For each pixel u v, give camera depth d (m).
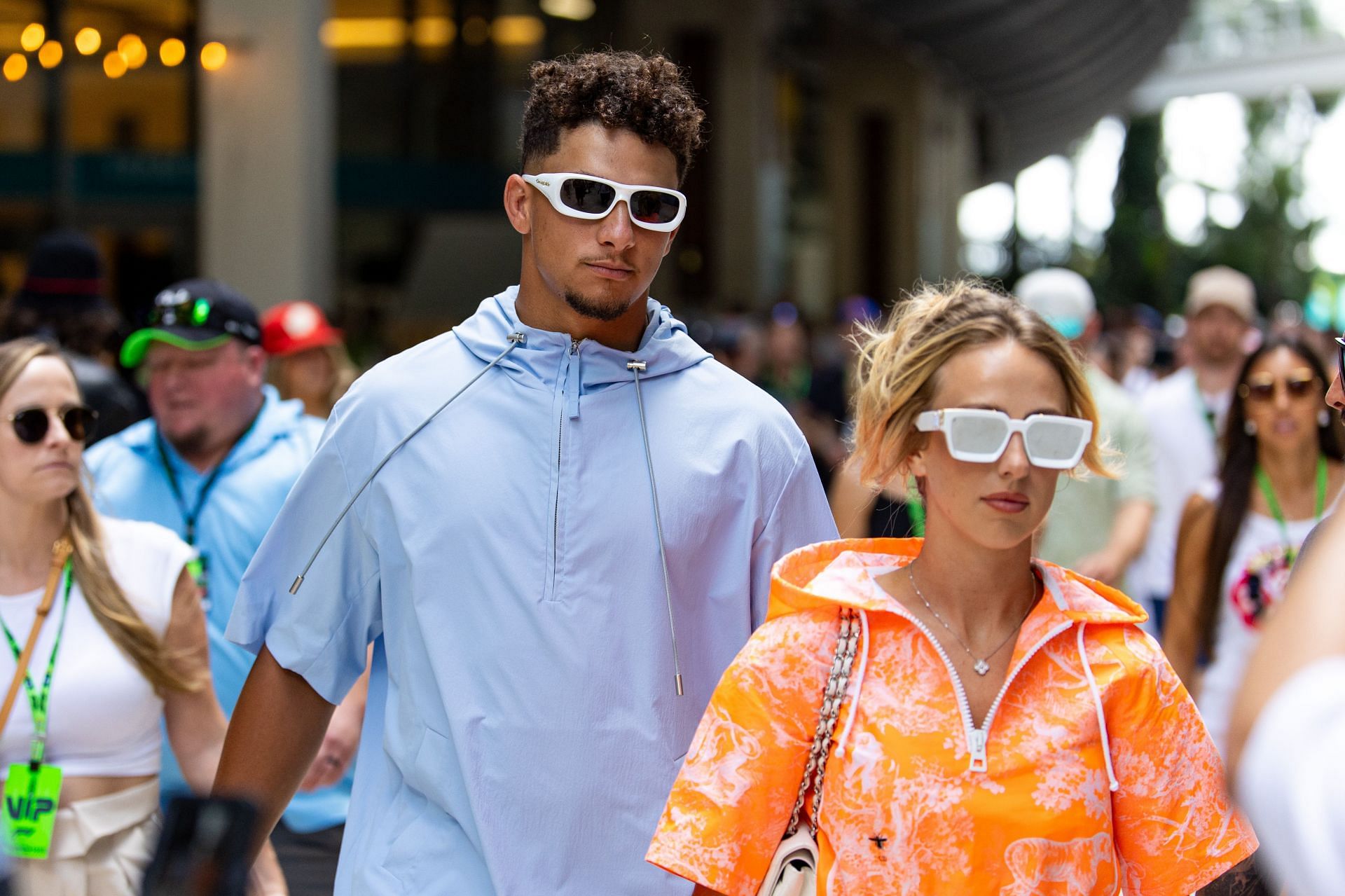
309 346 10.61
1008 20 45.66
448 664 4.72
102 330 9.55
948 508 3.96
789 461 5.07
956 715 3.89
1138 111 79.19
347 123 31.92
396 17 32.28
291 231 22.69
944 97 62.19
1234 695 2.07
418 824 4.80
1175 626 8.77
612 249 4.72
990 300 4.09
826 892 3.92
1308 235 94.56
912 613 4.04
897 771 3.86
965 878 3.81
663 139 4.79
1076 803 3.83
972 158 76.75
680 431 4.94
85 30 26.47
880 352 4.20
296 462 7.45
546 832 4.64
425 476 4.84
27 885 5.48
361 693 6.97
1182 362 21.38
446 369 5.00
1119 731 3.95
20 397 5.66
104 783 5.74
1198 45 74.50
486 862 4.63
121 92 26.83
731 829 3.99
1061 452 3.90
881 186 57.00
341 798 7.28
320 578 5.02
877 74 56.47
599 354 4.92
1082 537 10.36
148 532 6.11
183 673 6.01
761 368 23.08
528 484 4.80
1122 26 52.31
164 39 26.83
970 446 3.89
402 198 32.06
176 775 6.79
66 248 9.48
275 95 22.62
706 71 39.78
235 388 7.38
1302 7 72.00
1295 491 8.45
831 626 4.04
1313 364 8.38
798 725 4.01
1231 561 8.48
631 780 4.70
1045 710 3.91
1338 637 1.92
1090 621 3.96
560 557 4.75
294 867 7.21
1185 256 93.88
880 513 8.80
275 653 5.06
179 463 7.39
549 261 4.82
